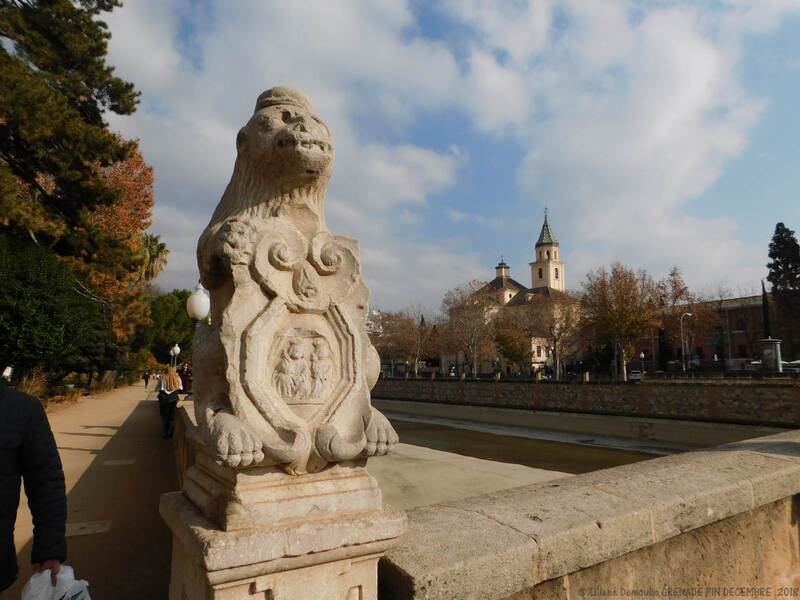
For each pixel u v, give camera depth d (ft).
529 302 149.07
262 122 6.55
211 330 6.05
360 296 6.60
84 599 6.39
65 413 51.65
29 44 41.91
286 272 6.10
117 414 51.62
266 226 6.08
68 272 49.88
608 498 7.91
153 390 98.94
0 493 6.03
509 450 62.18
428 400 107.34
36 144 42.60
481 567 5.86
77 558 13.53
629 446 63.52
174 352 58.13
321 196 6.80
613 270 106.01
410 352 161.79
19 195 43.42
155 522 16.67
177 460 24.41
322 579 5.28
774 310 131.03
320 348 6.10
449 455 19.19
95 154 43.70
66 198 46.50
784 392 55.72
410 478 15.34
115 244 49.39
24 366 48.08
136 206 75.82
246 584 4.90
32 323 44.27
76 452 29.99
